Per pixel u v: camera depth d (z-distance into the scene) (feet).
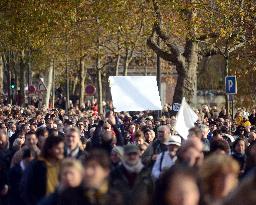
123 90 158.40
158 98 159.53
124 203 45.83
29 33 232.94
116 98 157.79
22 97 334.03
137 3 201.77
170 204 35.17
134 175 57.93
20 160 72.90
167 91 441.68
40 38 235.40
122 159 58.85
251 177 25.21
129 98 158.30
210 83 397.39
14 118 190.49
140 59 335.88
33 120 155.94
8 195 74.54
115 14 211.41
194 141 56.49
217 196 36.50
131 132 129.18
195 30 185.06
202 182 36.45
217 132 101.60
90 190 45.68
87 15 219.82
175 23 189.47
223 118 176.55
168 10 188.96
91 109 290.97
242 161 81.15
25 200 59.82
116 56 299.17
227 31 179.93
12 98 368.07
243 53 224.53
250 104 302.86
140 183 48.70
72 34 273.95
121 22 213.25
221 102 399.85
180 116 97.30
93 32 273.75
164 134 80.18
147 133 102.01
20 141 90.38
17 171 71.56
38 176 59.00
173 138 66.33
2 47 302.86
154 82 160.45
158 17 188.14
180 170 36.35
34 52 319.27
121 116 185.37
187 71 189.47
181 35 188.85
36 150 76.95
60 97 402.31
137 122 161.48
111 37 283.38
